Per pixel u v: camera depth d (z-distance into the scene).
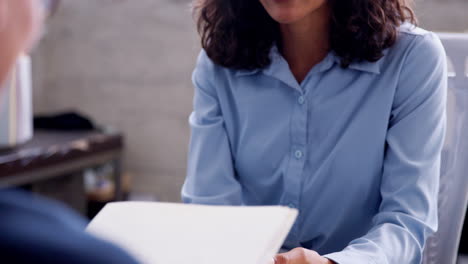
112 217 0.66
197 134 1.14
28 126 1.83
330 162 1.02
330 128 1.03
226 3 1.08
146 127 2.84
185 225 0.63
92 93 2.91
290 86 1.05
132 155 2.88
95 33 2.85
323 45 1.05
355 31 0.97
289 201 1.07
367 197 1.03
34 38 0.33
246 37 1.08
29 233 0.27
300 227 1.08
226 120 1.13
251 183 1.13
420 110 0.97
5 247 0.26
